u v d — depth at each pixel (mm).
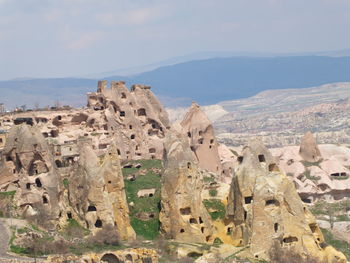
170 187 141625
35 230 121500
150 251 119750
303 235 135875
